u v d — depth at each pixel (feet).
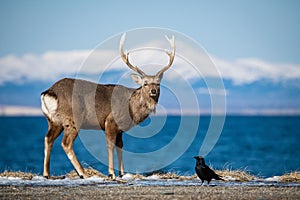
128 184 163.73
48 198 136.46
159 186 158.71
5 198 136.26
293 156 540.11
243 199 134.51
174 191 147.02
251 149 652.07
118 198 136.05
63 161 457.27
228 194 141.79
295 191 147.23
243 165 430.20
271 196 138.62
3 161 502.79
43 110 185.98
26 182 164.66
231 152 600.39
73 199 135.13
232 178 178.09
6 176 180.55
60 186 157.69
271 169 396.57
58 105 184.44
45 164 183.42
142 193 143.84
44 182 165.37
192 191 147.13
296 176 177.47
